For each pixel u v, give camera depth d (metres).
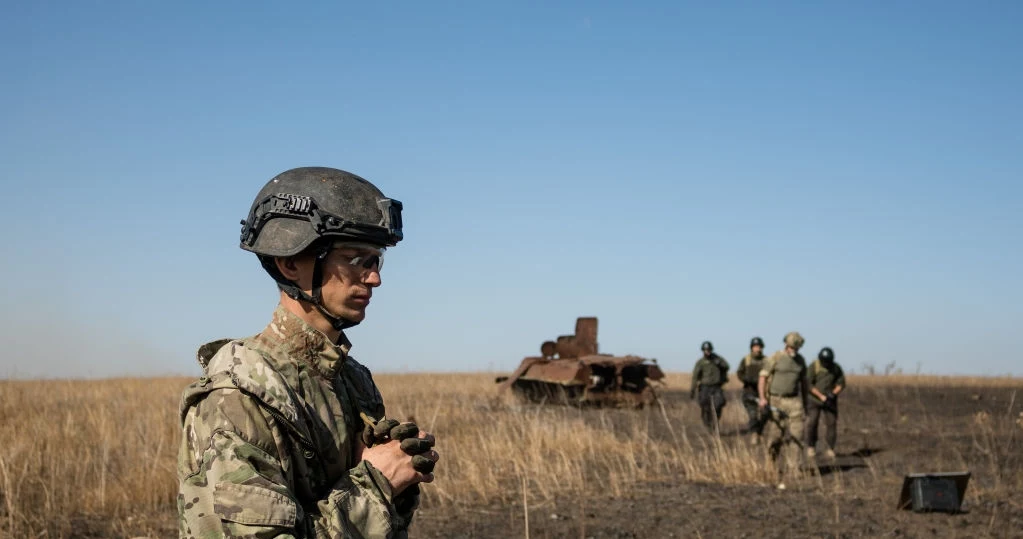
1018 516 8.99
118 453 11.26
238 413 2.09
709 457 12.72
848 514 9.10
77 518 8.28
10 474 9.10
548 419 17.34
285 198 2.29
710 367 17.09
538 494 9.91
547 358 24.19
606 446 13.38
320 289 2.30
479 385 28.30
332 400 2.29
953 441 14.76
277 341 2.28
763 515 9.04
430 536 8.07
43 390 21.17
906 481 9.24
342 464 2.26
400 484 2.20
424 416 16.64
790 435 11.66
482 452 12.04
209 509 2.05
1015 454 13.12
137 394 20.77
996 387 27.25
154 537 7.55
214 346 2.36
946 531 8.36
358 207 2.32
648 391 21.75
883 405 21.34
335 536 2.02
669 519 8.82
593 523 8.59
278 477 2.06
